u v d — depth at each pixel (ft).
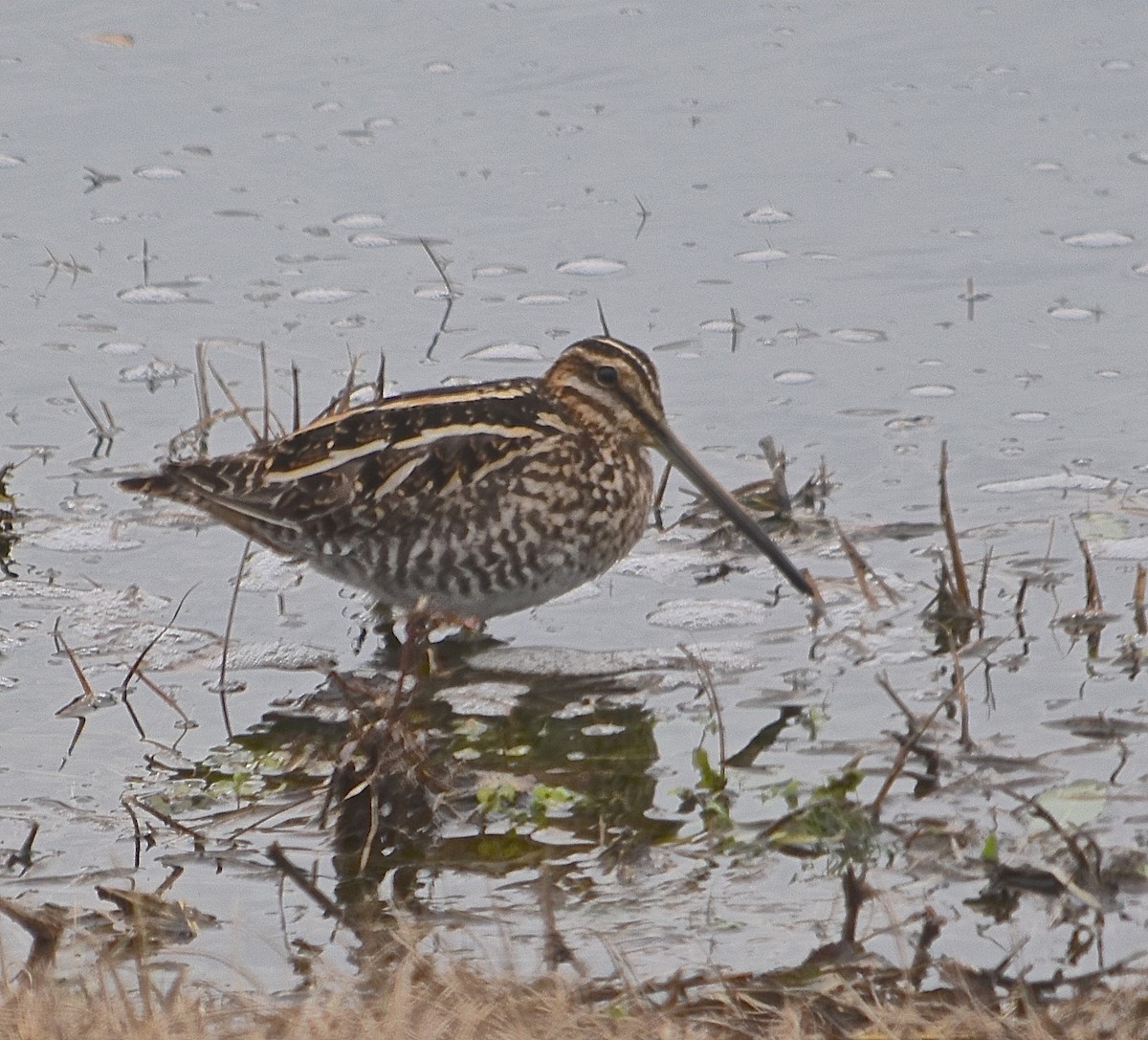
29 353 53.72
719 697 39.11
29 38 71.67
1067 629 41.11
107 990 29.12
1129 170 61.87
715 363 52.95
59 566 44.57
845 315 55.16
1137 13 71.87
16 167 63.26
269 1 73.97
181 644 41.47
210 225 60.44
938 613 41.83
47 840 34.47
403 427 41.45
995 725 37.40
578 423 42.57
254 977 29.78
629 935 31.37
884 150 63.72
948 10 72.90
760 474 47.78
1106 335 53.52
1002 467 47.73
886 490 47.16
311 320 55.21
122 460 49.03
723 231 59.72
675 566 45.06
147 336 54.54
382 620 42.98
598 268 57.82
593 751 37.47
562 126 65.77
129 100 67.46
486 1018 27.35
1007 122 65.05
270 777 36.65
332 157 64.03
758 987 29.12
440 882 33.24
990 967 30.04
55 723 38.42
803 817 34.27
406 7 73.87
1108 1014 27.78
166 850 34.27
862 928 31.35
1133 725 37.09
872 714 38.19
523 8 73.72
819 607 42.47
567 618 42.93
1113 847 32.89
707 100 67.21
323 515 41.04
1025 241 58.34
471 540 40.91
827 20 72.49
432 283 57.11
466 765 36.96
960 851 33.22
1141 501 45.83
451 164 63.57
